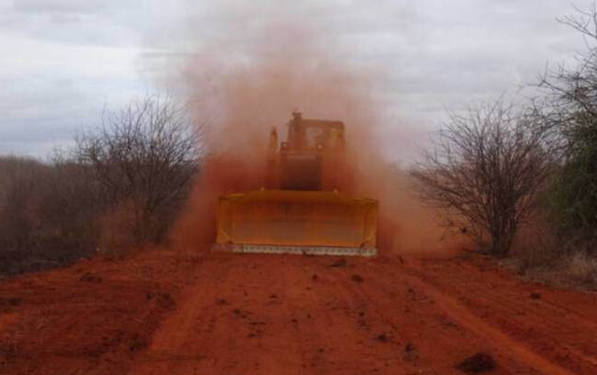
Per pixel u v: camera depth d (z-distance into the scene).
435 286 14.40
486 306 12.19
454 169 19.20
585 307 12.24
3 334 9.76
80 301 12.06
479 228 19.69
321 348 9.61
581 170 15.22
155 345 9.68
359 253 19.09
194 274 15.60
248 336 10.20
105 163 21.45
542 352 9.38
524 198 18.56
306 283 14.62
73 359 8.81
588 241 15.74
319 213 19.52
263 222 19.56
